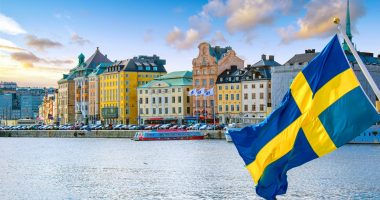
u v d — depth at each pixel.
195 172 84.56
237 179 75.44
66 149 144.25
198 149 132.00
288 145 21.78
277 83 194.75
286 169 22.00
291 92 21.91
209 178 77.00
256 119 180.38
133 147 146.12
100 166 97.00
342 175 77.00
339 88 21.03
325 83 21.20
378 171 80.69
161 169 90.06
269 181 22.25
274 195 22.22
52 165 100.75
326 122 21.16
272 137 22.12
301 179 73.38
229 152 120.88
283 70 193.50
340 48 21.16
